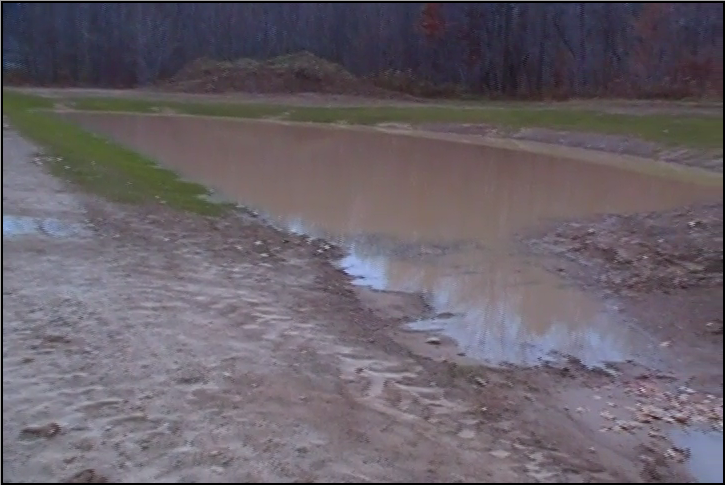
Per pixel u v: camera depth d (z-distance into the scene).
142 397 6.12
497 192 17.97
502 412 6.42
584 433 6.16
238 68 49.41
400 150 26.84
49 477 4.98
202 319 8.06
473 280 10.52
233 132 31.64
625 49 42.59
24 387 6.16
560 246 12.59
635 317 9.16
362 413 6.16
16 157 17.56
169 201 14.20
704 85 38.91
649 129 28.31
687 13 40.66
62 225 11.58
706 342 8.41
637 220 14.39
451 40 48.16
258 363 6.99
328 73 48.56
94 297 8.45
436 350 7.87
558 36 44.91
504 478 5.32
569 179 20.48
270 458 5.34
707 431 6.31
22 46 52.19
